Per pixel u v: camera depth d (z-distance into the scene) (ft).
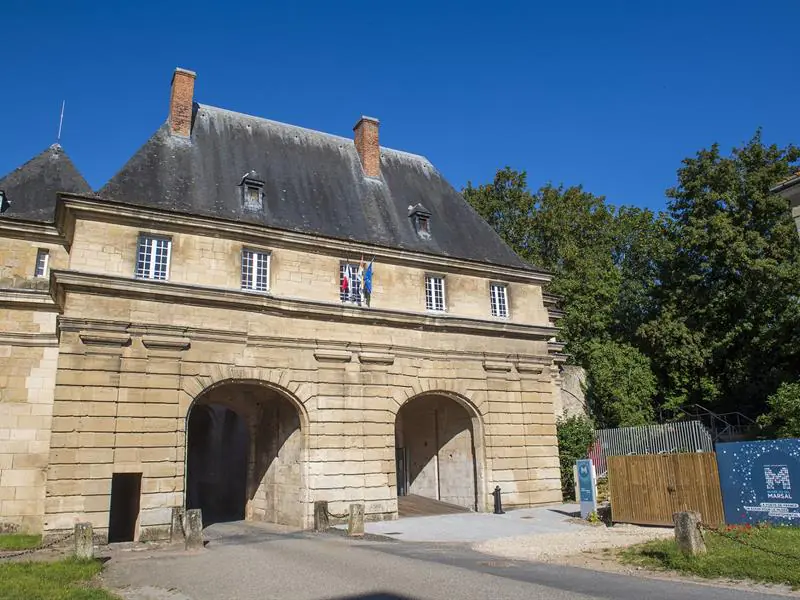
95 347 58.29
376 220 80.89
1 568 40.34
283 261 69.62
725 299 106.83
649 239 135.03
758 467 49.44
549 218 128.67
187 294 62.64
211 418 117.70
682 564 36.65
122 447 57.41
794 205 55.62
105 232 61.52
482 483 76.79
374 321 72.84
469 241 86.94
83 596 31.91
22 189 77.15
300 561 43.16
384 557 44.16
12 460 66.95
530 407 81.76
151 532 56.85
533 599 29.25
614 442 91.09
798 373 102.06
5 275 71.20
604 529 56.95
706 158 112.88
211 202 69.67
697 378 112.57
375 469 69.62
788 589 30.86
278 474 73.41
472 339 79.56
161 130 74.49
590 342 117.19
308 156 84.23
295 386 67.05
